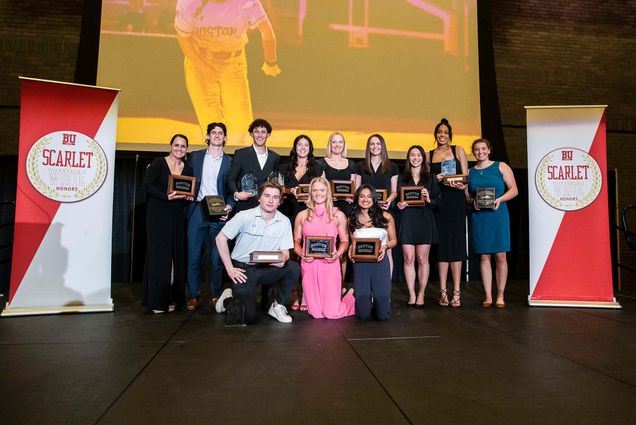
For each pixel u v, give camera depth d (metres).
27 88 3.94
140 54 6.53
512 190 4.54
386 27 7.02
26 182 3.92
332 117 6.82
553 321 3.81
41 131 3.97
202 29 6.66
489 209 4.46
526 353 2.79
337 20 6.93
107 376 2.30
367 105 6.89
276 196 3.65
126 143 6.41
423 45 7.07
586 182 4.60
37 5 7.06
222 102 6.64
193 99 6.59
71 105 4.07
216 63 6.66
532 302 4.57
